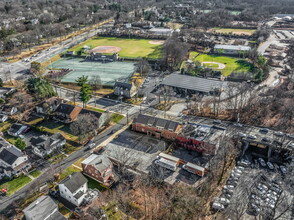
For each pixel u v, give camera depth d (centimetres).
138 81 15650
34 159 9269
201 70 16675
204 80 14862
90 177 8425
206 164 8919
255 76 15012
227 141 9094
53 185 8056
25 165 8719
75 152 9575
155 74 16862
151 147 9819
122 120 11619
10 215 7038
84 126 10300
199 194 7538
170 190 7656
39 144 9488
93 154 8988
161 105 12838
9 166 8506
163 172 8556
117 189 7869
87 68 18362
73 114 11681
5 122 11650
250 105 11588
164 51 18512
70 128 10488
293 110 10812
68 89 15012
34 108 12650
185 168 8669
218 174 8538
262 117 11162
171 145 9919
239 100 12581
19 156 8662
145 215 6956
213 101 11919
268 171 8781
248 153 9756
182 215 6475
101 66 18738
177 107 12619
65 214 7088
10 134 10762
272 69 16862
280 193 7250
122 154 9344
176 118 11556
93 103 13150
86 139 10275
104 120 11269
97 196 7569
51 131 10881
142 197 7594
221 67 17562
